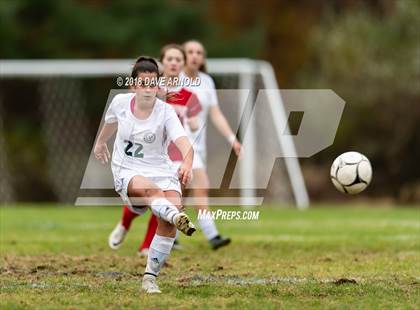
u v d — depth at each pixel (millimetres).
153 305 23094
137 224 51344
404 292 25578
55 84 98000
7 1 108438
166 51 35781
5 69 74000
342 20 108500
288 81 118250
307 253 36531
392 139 99250
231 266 32312
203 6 112375
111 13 112625
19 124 104375
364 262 33250
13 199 98125
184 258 34750
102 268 31453
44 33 109312
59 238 42719
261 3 121000
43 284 27219
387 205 96875
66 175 98250
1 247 38344
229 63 70688
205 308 22781
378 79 100438
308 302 23828
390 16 109812
